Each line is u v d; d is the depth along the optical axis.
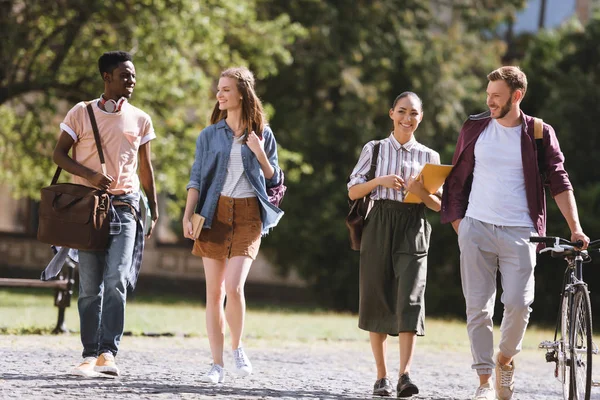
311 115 35.53
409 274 9.48
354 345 16.33
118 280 9.48
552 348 9.34
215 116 9.75
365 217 9.75
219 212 9.43
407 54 35.56
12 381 8.96
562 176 9.20
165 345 14.08
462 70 37.50
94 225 9.34
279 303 35.91
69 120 9.54
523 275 9.06
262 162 9.43
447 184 9.40
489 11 37.59
